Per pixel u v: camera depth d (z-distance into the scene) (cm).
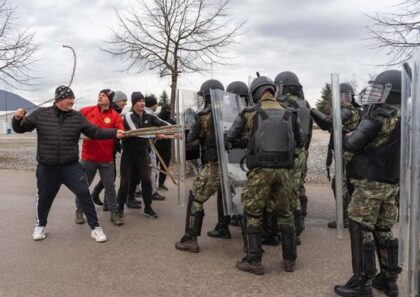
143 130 538
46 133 511
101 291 384
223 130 468
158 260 462
